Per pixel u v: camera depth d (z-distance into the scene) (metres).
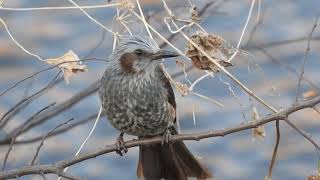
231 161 17.66
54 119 16.48
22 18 20.98
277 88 16.56
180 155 10.80
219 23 18.97
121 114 10.74
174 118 10.97
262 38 18.61
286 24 19.97
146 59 10.63
